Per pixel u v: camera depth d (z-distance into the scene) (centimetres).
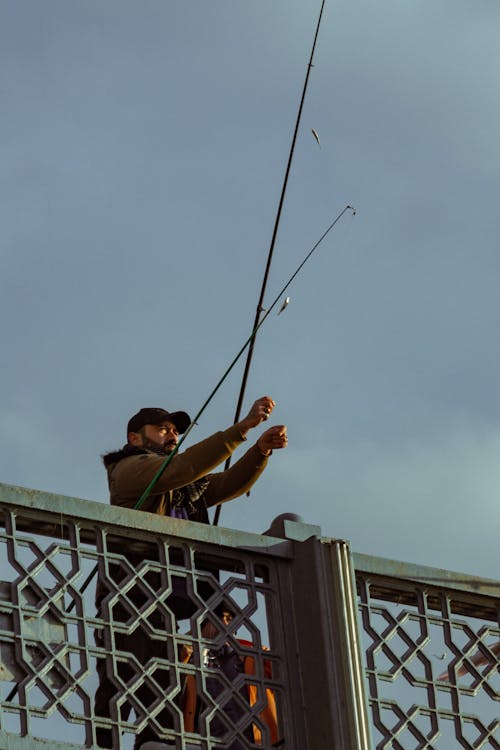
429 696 1178
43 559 1080
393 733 1152
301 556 1173
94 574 1119
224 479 1295
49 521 1098
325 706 1129
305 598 1161
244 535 1163
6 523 1083
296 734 1129
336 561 1170
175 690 1096
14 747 1024
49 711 1045
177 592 1185
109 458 1272
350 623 1153
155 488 1228
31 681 1046
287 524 1183
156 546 1143
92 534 1117
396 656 1178
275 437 1291
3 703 1034
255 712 1120
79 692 1061
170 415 1317
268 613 1159
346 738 1122
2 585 1068
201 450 1223
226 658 1209
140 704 1081
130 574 1109
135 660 1089
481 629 1222
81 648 1071
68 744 1043
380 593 1217
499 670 1214
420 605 1209
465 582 1231
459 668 1204
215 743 1098
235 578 1148
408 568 1212
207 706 1107
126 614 1188
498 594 1242
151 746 1151
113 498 1245
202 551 1146
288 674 1142
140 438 1314
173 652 1105
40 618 1068
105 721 1062
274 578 1166
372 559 1200
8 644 1054
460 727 1180
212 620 1129
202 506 1285
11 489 1088
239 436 1224
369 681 1159
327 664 1137
